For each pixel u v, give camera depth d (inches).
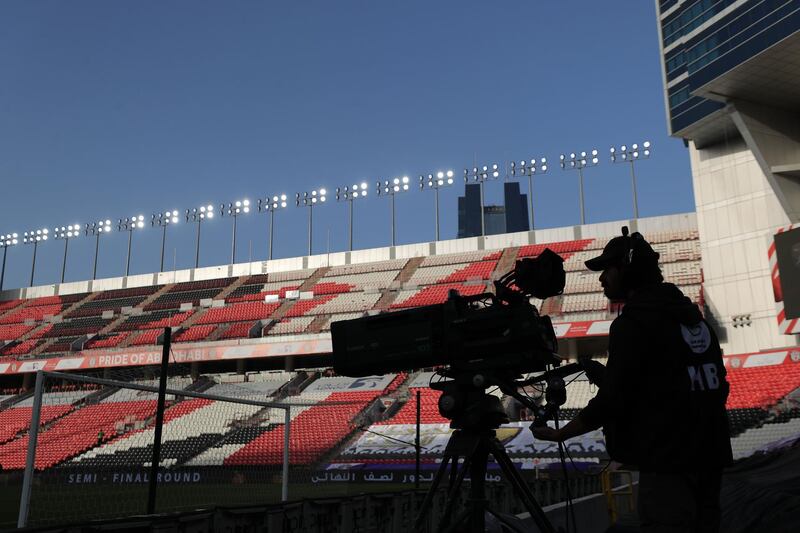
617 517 352.8
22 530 127.3
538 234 1701.5
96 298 2044.8
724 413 87.0
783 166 1051.3
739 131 1193.4
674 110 1217.4
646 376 86.1
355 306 1626.5
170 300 1913.1
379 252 1851.6
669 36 1213.1
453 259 1740.9
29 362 1534.2
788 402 1008.2
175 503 456.4
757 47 956.6
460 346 124.3
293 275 1892.2
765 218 1164.5
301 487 756.6
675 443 82.9
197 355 1482.5
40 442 1008.2
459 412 126.4
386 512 251.9
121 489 494.6
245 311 1744.6
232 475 674.2
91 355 1509.6
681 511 83.3
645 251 92.6
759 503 190.5
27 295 2164.1
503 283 126.2
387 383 1378.0
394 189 1894.7
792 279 943.7
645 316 86.4
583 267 1503.4
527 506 124.4
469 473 132.0
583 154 1699.1
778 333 1122.0
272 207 2015.3
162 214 2127.2
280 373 1520.7
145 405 1144.2
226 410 1210.6
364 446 1083.9
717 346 90.9
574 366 110.9
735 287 1184.2
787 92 1058.1
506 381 123.0
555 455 890.7
